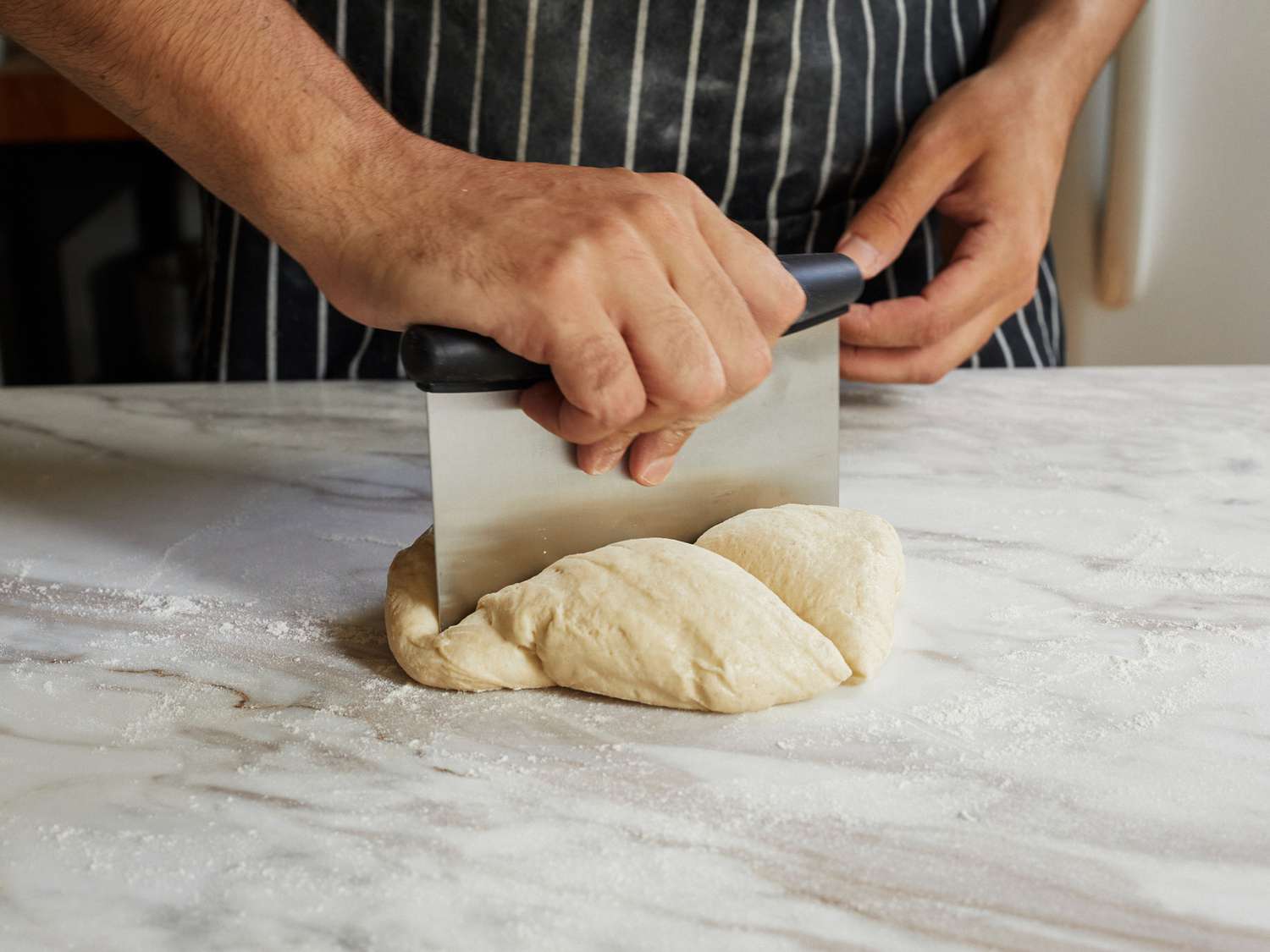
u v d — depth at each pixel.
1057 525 0.97
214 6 0.79
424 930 0.53
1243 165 1.65
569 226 0.72
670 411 0.72
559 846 0.59
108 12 0.76
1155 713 0.70
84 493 1.07
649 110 1.28
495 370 0.72
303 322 1.40
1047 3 1.37
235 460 1.15
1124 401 1.29
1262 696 0.72
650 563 0.75
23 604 0.85
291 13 0.85
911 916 0.54
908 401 1.30
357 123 0.80
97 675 0.75
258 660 0.77
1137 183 1.68
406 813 0.61
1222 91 1.62
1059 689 0.73
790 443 0.87
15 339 2.86
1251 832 0.59
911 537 0.95
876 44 1.32
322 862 0.58
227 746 0.68
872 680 0.74
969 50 1.43
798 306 0.78
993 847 0.58
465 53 1.25
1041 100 1.27
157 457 1.16
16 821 0.61
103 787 0.64
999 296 1.27
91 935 0.53
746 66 1.27
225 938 0.53
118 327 2.91
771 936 0.53
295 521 1.00
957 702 0.71
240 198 0.82
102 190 2.80
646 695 0.71
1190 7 1.60
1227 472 1.08
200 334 1.54
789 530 0.81
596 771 0.65
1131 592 0.86
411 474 1.11
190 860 0.58
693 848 0.58
